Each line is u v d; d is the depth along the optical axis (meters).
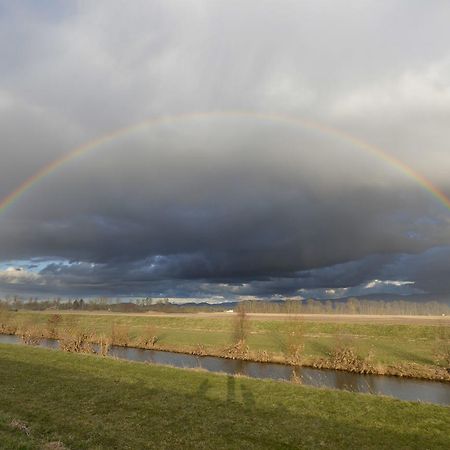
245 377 28.84
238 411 20.98
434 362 50.97
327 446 16.50
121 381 27.08
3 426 14.95
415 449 16.52
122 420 18.73
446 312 127.69
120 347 70.81
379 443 17.03
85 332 60.88
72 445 14.73
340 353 51.72
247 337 70.50
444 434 18.16
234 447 16.05
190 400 22.78
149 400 22.47
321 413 20.83
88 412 19.77
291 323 59.75
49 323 75.12
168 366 32.62
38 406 20.31
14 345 44.69
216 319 106.88
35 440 13.60
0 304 106.25
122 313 153.38
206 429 18.02
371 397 23.55
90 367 31.91
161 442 16.14
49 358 35.91
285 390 25.19
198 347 64.06
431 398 37.12
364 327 78.19
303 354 57.31
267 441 16.84
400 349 60.53
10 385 24.69
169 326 104.94
